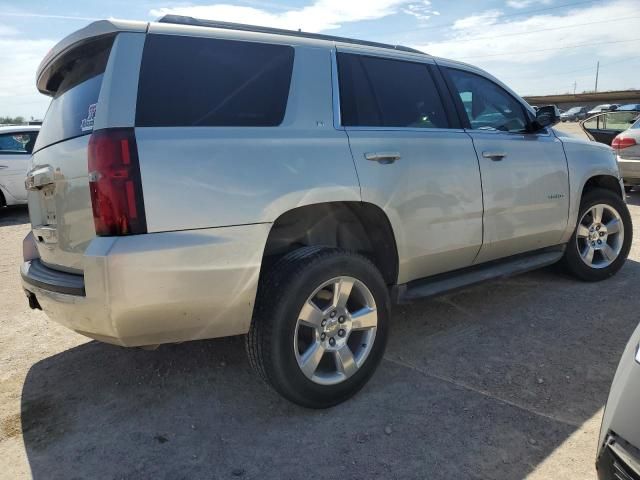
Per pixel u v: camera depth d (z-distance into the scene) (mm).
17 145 10125
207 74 2545
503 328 3801
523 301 4316
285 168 2586
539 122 4047
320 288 2688
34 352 3688
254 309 2613
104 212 2203
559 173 4168
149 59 2408
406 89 3377
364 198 2873
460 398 2889
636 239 6270
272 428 2682
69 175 2441
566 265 4652
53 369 3412
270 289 2590
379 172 2959
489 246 3701
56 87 3121
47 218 2793
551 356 3344
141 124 2309
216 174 2385
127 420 2799
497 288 4656
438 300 4410
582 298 4332
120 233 2201
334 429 2654
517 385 3006
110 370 3365
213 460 2449
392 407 2830
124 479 2346
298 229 3043
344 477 2309
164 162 2273
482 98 3936
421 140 3250
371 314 2920
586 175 4414
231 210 2408
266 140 2582
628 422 1735
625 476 1708
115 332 2285
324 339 2756
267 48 2789
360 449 2490
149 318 2305
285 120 2732
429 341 3635
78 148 2363
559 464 2334
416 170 3150
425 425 2654
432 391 2973
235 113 2576
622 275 4914
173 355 3535
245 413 2830
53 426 2768
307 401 2721
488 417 2701
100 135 2217
